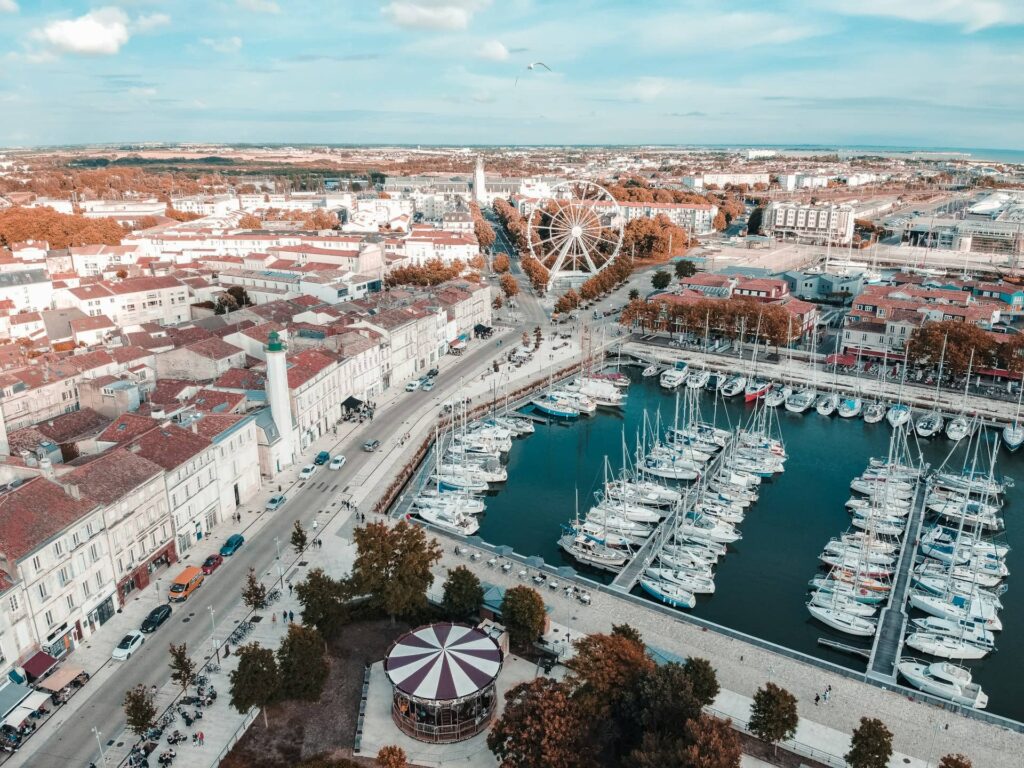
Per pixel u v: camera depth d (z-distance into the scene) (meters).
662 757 74.88
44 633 97.94
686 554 135.50
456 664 92.06
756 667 102.88
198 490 131.25
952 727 92.12
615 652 88.38
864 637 115.75
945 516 150.50
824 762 86.00
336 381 185.00
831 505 157.25
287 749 86.62
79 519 102.69
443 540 135.00
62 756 85.25
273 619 110.50
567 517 152.12
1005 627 119.00
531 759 76.44
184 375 189.50
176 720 90.88
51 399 176.38
